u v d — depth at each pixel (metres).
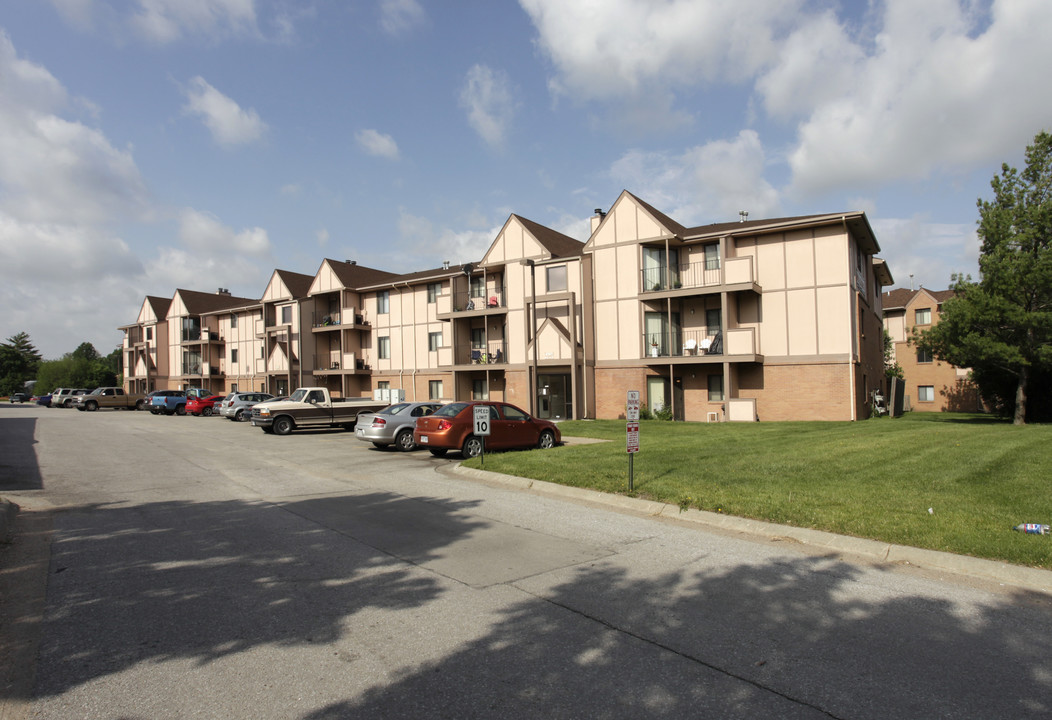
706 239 26.86
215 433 24.84
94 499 10.20
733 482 9.96
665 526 8.07
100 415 39.66
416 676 3.95
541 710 3.52
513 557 6.66
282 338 46.22
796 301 24.88
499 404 16.50
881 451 12.92
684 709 3.53
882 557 6.48
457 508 9.33
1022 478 9.48
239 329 52.62
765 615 4.95
